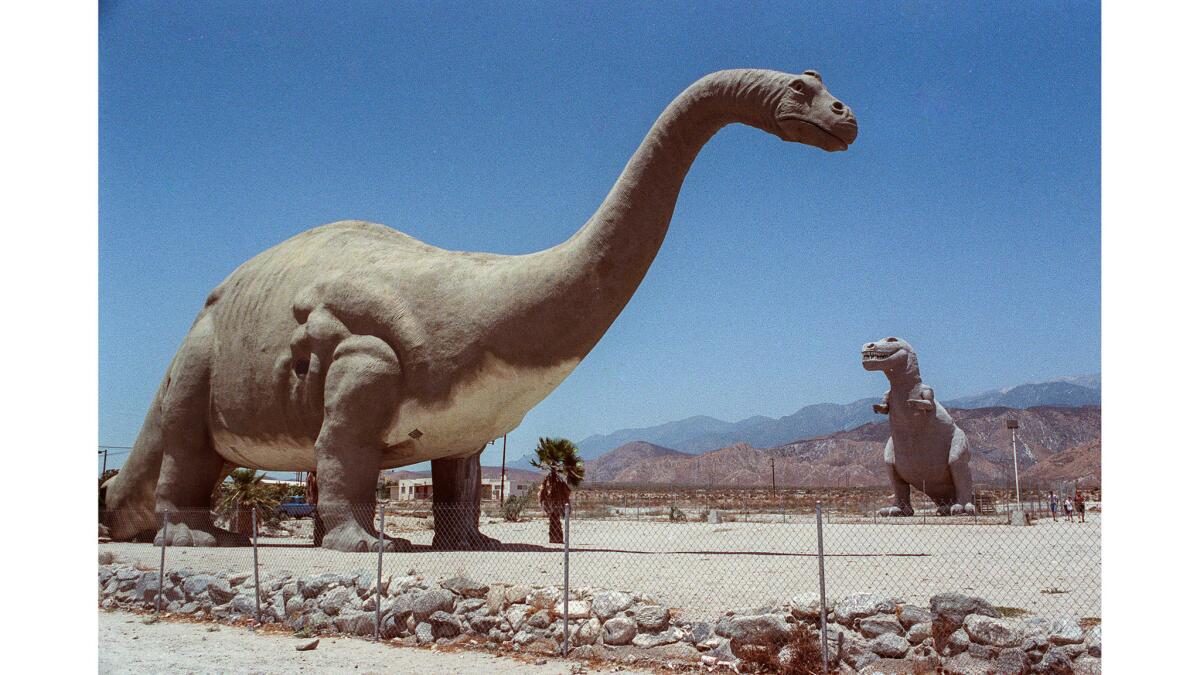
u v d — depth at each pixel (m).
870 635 8.35
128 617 12.42
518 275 13.40
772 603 9.54
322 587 11.37
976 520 23.64
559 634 9.56
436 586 10.52
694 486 136.62
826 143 11.79
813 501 55.50
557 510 21.16
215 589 12.29
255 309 15.92
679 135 12.60
